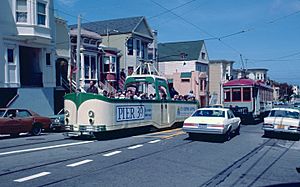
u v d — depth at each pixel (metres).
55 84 28.72
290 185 8.53
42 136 18.36
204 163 11.05
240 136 19.41
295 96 116.06
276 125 19.03
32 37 25.41
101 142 15.46
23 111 18.59
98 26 43.91
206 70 63.09
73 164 10.29
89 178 8.60
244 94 29.33
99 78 36.41
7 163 10.30
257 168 10.56
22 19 25.28
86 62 34.44
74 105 16.39
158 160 11.27
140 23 43.38
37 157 11.38
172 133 19.70
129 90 20.86
